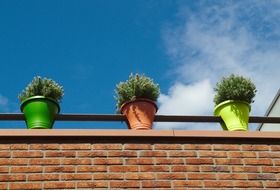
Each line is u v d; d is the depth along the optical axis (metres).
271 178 4.71
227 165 4.75
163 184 4.60
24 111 5.07
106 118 5.19
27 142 4.73
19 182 4.52
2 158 4.62
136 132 4.82
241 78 5.41
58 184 4.54
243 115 5.25
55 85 5.22
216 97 5.39
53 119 5.10
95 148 4.73
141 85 5.18
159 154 4.75
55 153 4.68
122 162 4.68
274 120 5.46
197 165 4.73
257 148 4.88
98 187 4.54
